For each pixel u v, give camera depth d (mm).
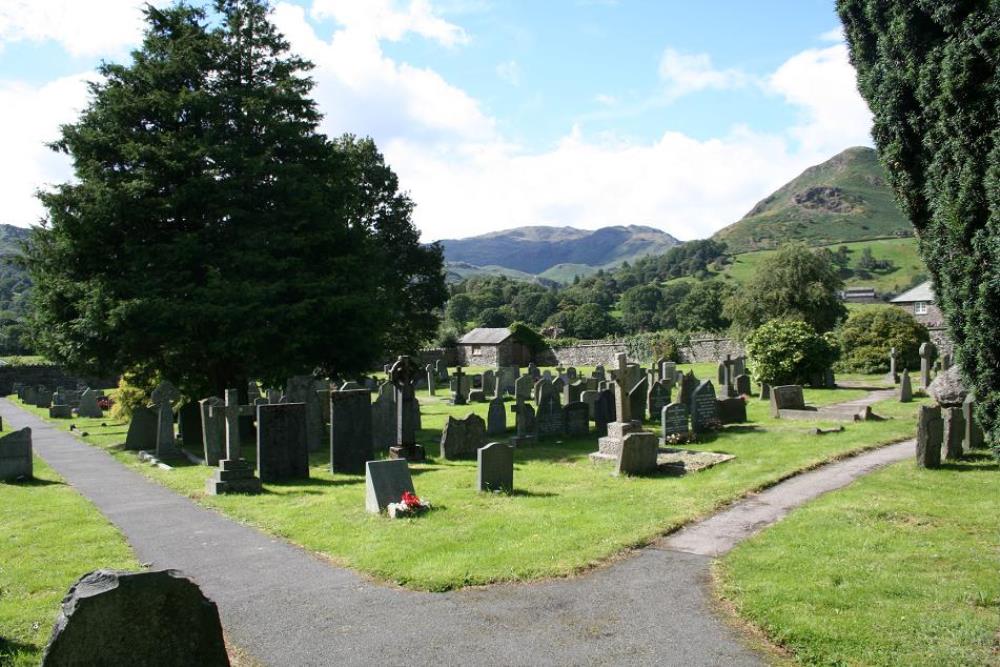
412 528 10375
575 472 14938
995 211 7246
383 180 44781
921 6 8078
